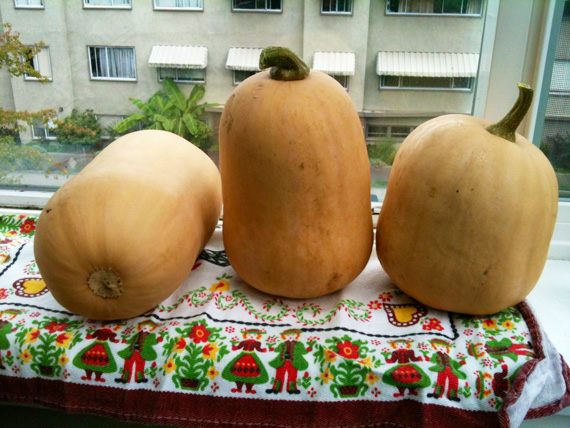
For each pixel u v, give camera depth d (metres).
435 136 0.58
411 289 0.62
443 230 0.56
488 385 0.55
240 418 0.57
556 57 0.77
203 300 0.66
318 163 0.55
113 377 0.58
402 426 0.56
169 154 0.67
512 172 0.54
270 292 0.65
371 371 0.55
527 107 0.55
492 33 0.78
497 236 0.55
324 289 0.63
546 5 0.75
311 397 0.56
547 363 0.57
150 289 0.56
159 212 0.56
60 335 0.59
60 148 0.95
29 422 0.68
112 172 0.58
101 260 0.53
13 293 0.67
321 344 0.58
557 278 0.79
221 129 0.59
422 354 0.57
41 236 0.55
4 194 0.93
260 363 0.56
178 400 0.57
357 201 0.61
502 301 0.59
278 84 0.56
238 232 0.61
